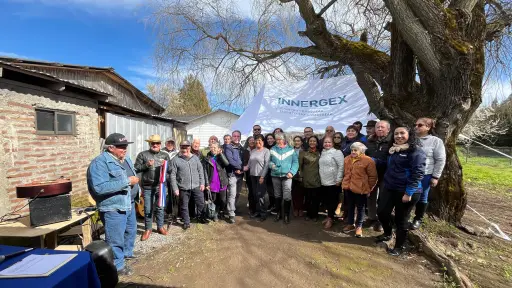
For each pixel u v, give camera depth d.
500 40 6.25
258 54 8.50
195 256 3.83
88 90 5.69
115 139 3.21
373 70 5.75
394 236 4.03
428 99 4.61
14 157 4.29
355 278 3.17
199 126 27.28
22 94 4.44
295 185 5.45
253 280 3.21
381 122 4.33
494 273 3.32
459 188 4.59
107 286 2.53
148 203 4.51
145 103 14.70
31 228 2.98
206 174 5.26
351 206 4.41
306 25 6.35
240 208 6.32
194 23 8.13
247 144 6.21
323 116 7.88
